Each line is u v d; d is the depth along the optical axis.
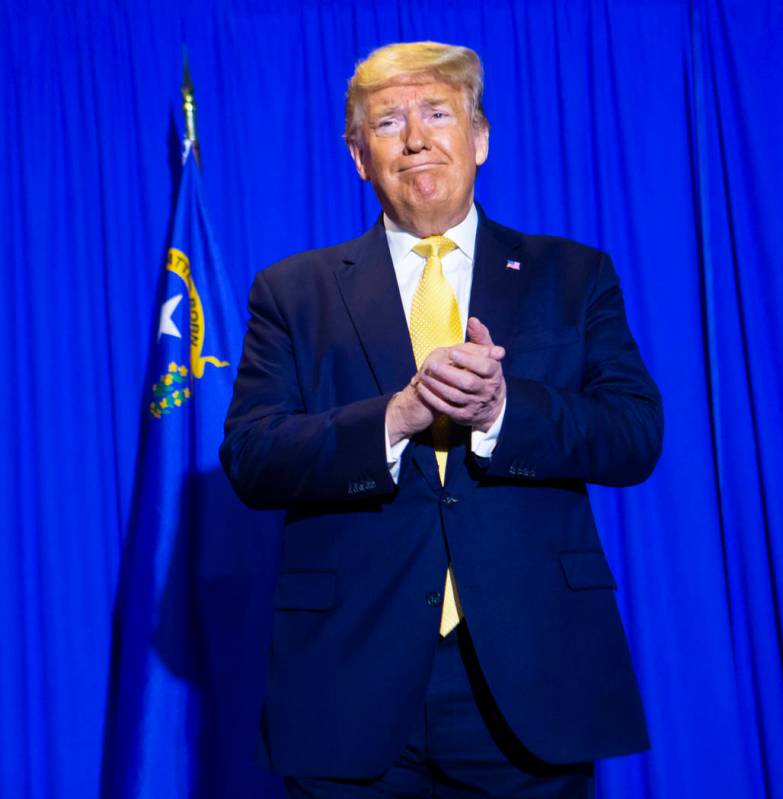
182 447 3.04
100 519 3.23
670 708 3.11
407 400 1.52
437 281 1.70
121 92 3.36
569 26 3.38
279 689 1.56
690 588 3.14
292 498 1.59
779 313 3.22
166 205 3.30
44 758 3.18
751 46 3.33
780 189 3.28
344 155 3.34
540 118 3.35
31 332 3.29
